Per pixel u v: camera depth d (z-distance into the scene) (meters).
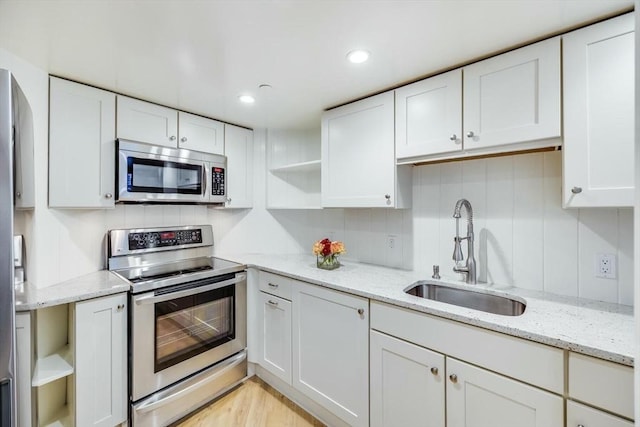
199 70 1.63
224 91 1.90
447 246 1.92
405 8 1.14
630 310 1.30
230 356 2.21
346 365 1.70
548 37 1.31
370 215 2.35
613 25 1.16
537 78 1.33
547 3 1.11
